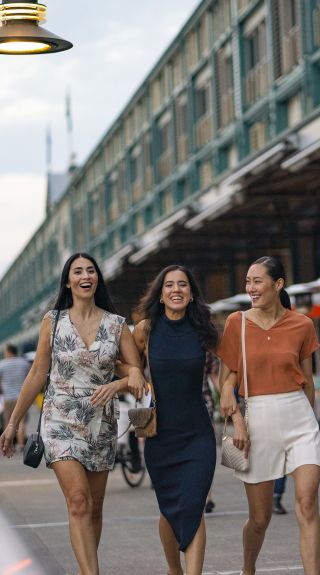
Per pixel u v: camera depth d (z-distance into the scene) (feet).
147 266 132.67
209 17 118.21
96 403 21.75
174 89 136.67
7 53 26.48
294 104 95.14
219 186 81.71
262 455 22.08
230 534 32.81
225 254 124.16
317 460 21.85
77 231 222.89
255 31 105.81
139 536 33.14
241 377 22.33
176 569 22.95
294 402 22.07
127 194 168.25
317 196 77.41
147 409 22.04
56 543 31.83
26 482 52.08
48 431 21.91
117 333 22.43
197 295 22.58
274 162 63.05
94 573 21.09
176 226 95.25
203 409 22.39
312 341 22.38
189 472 21.99
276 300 22.39
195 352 22.22
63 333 22.20
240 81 107.76
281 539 31.48
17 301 357.82
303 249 101.09
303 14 88.48
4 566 22.03
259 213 92.17
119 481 50.37
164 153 145.38
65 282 22.63
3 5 26.07
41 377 22.59
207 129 122.93
